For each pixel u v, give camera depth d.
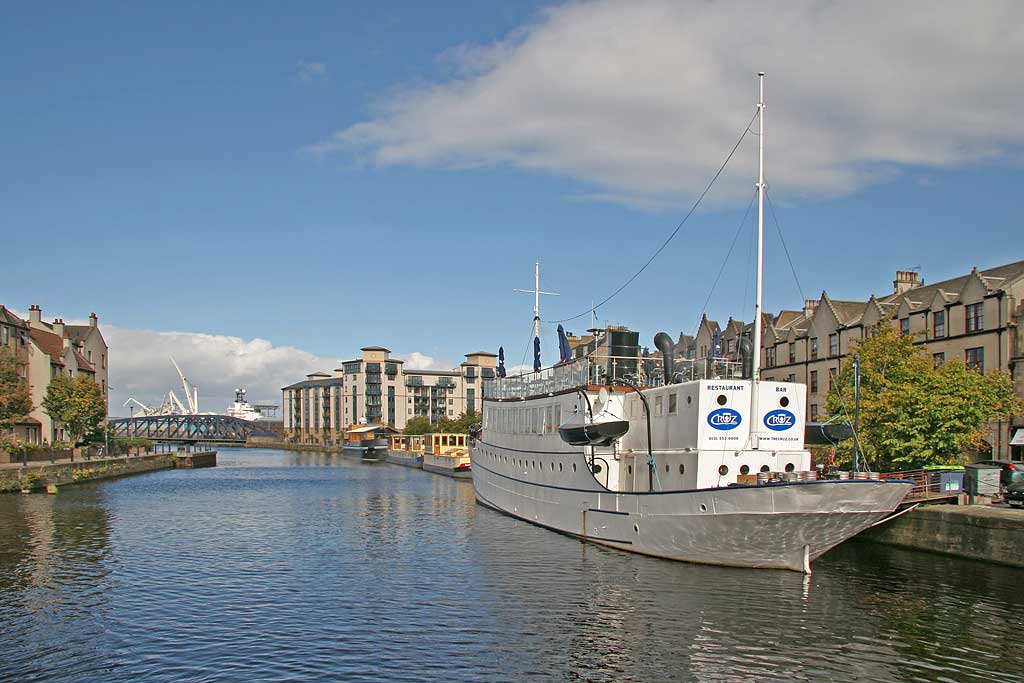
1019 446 47.25
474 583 31.06
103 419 122.38
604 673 21.36
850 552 35.69
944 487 37.09
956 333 54.22
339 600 28.95
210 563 36.16
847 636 23.88
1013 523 31.28
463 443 117.31
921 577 30.50
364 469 117.19
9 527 47.22
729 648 23.08
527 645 23.56
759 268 31.73
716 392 32.31
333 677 21.19
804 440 34.72
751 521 29.64
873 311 61.62
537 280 53.56
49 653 23.20
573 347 79.00
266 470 113.94
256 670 21.73
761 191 31.44
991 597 27.62
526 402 47.22
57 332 112.50
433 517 52.12
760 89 31.45
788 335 73.31
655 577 30.73
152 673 21.56
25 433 90.88
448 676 21.23
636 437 37.50
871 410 42.12
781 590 28.58
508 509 51.16
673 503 32.12
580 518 39.19
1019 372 49.00
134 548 40.25
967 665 21.70
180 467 120.06
